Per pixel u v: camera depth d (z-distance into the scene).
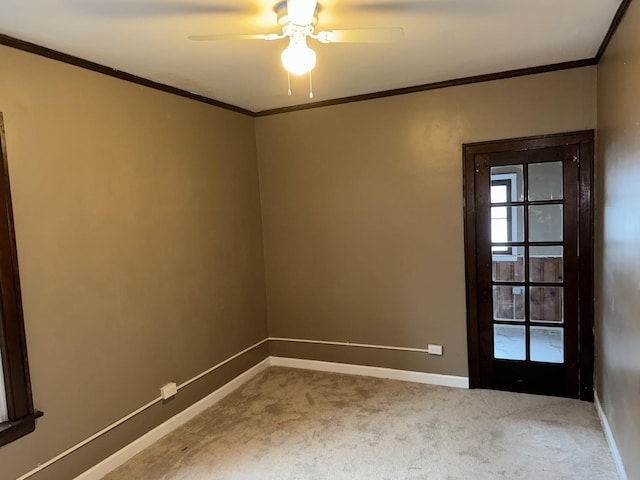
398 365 3.94
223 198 3.84
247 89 3.47
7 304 2.20
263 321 4.39
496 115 3.42
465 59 3.01
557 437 2.87
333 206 4.07
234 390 3.88
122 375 2.85
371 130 3.85
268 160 4.29
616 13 2.30
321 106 4.02
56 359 2.45
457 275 3.66
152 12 2.09
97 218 2.70
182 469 2.71
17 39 2.27
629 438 2.22
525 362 3.52
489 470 2.56
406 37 2.57
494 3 2.16
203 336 3.56
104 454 2.71
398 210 3.82
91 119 2.68
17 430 2.23
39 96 2.39
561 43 2.77
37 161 2.37
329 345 4.21
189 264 3.44
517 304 3.51
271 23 2.27
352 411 3.36
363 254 3.99
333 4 2.14
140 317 2.99
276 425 3.21
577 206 3.26
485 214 3.53
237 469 2.68
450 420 3.15
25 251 2.30
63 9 2.01
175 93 3.33
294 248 4.28
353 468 2.64
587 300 3.28
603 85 2.88
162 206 3.19
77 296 2.57
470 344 3.66
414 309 3.84
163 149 3.21
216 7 2.07
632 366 2.13
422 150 3.68
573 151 3.23
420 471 2.58
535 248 3.42
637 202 2.00
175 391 3.23
